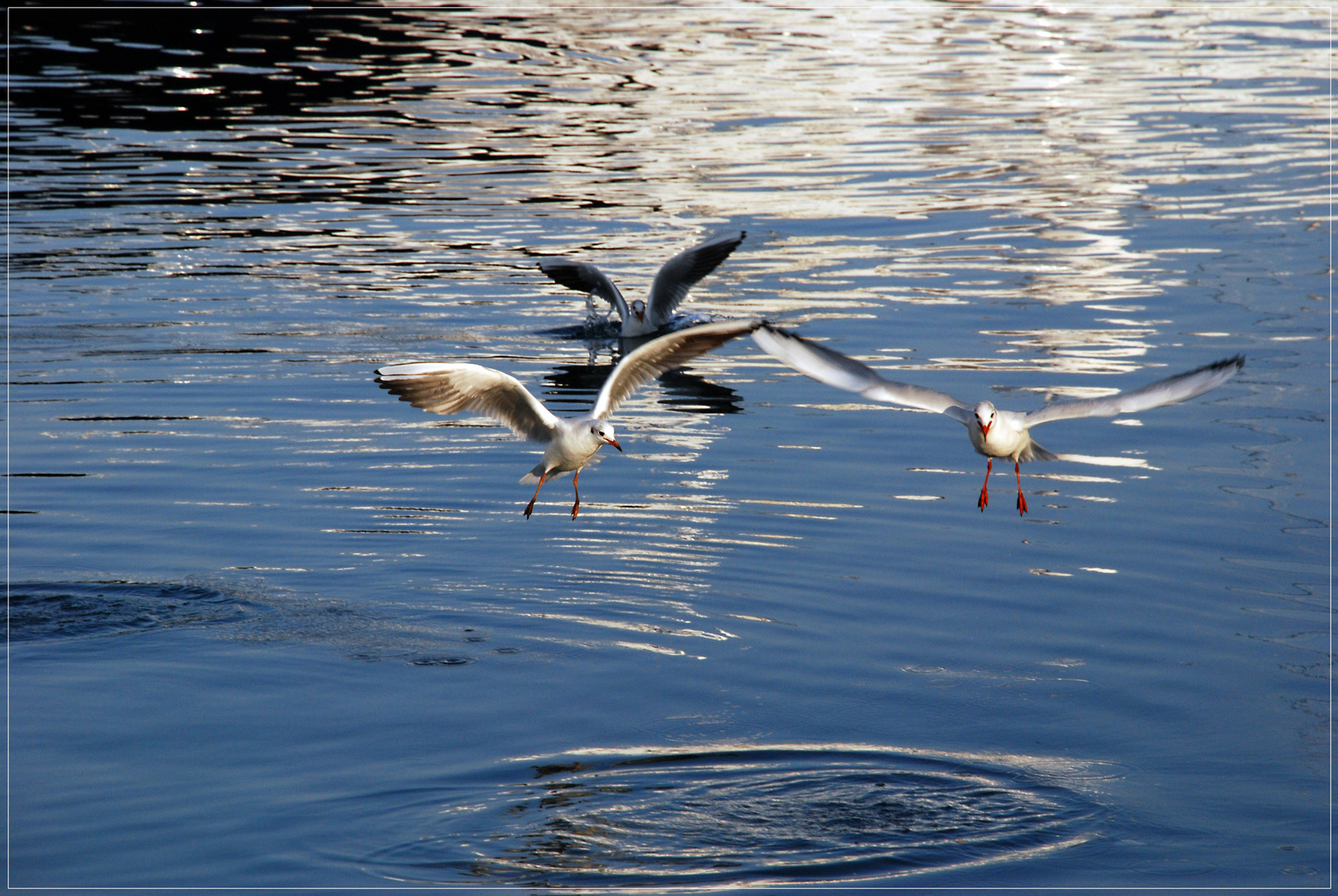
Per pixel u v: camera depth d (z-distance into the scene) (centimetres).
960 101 3506
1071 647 1027
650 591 1138
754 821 814
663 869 766
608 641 1051
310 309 1986
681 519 1279
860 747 895
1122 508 1278
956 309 1922
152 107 3338
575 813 817
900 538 1233
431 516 1292
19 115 3225
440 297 2066
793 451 1459
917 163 2908
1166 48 4166
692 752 888
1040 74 3834
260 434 1504
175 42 4069
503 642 1049
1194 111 3372
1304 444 1415
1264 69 3866
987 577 1148
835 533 1238
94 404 1584
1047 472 1373
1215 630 1047
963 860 781
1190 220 2423
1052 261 2183
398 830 799
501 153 2977
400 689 973
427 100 3469
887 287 2053
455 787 845
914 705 948
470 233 2416
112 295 2027
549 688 976
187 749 888
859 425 1550
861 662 1010
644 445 1487
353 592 1138
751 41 4250
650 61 3959
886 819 817
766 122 3272
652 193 2667
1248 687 964
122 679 984
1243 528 1224
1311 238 2278
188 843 784
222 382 1670
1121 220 2434
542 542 1227
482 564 1188
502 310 2006
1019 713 937
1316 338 1756
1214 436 1450
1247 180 2702
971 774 866
